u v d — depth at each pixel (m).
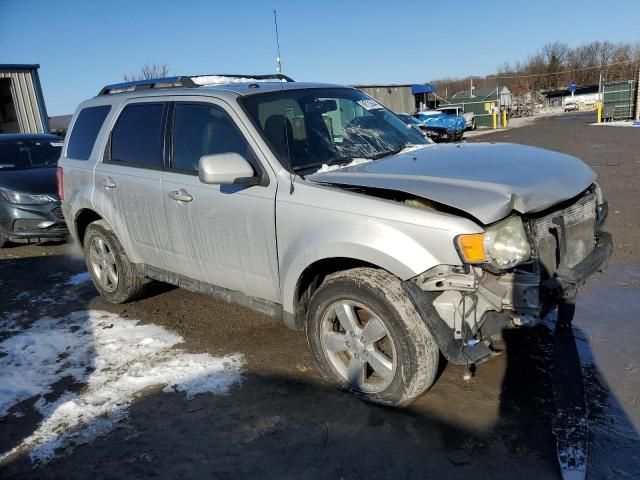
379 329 3.16
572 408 3.03
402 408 3.28
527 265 2.92
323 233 3.23
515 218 2.91
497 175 3.13
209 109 4.03
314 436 3.09
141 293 5.26
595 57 81.12
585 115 51.25
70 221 5.49
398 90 39.06
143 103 4.66
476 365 3.71
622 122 30.41
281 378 3.73
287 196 3.42
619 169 11.75
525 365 3.67
